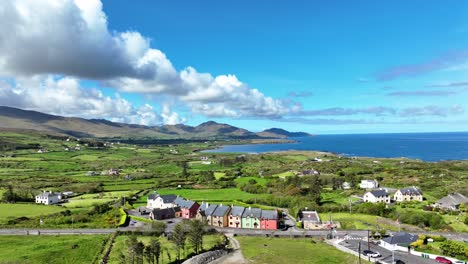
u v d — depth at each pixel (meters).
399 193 182.50
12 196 182.75
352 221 142.50
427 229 130.88
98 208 159.38
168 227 138.75
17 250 102.62
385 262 92.19
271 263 94.38
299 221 142.00
